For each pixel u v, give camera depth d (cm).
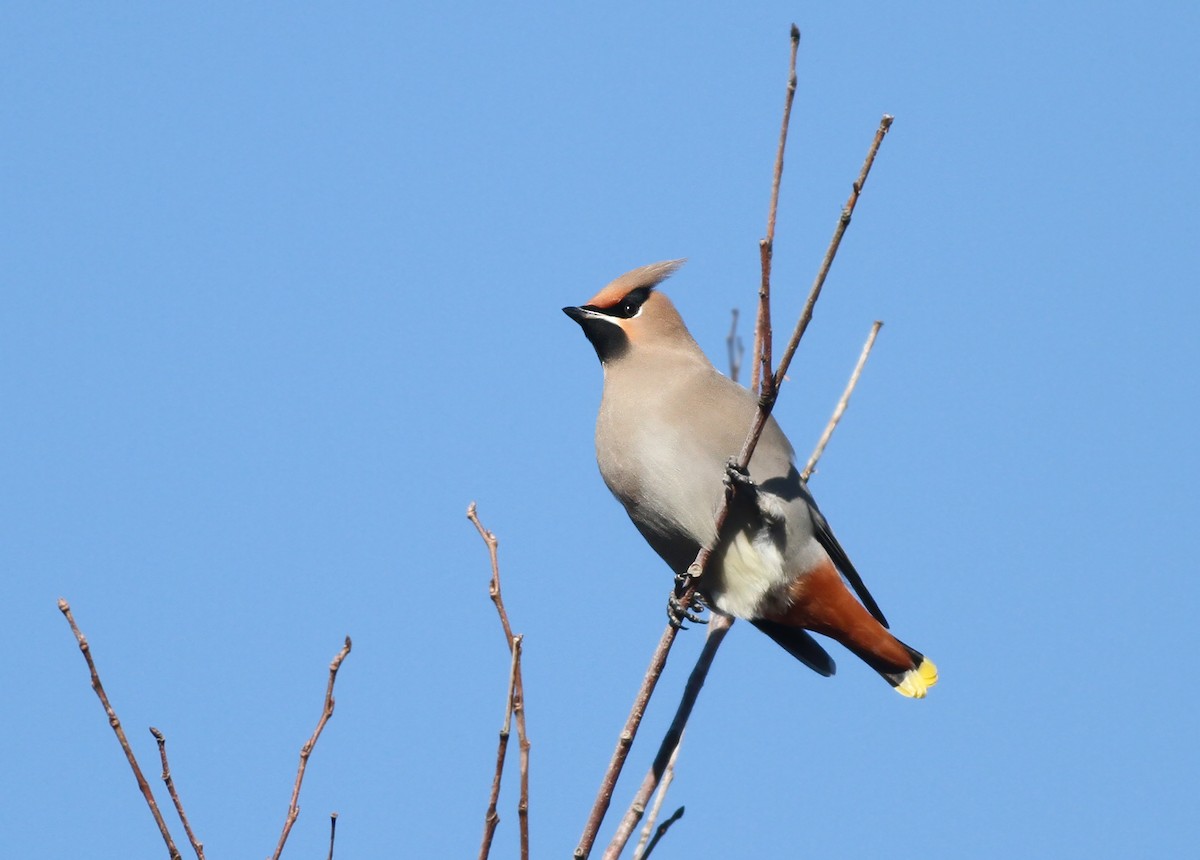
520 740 680
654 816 818
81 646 679
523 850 671
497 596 720
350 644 722
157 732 689
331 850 692
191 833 675
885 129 798
